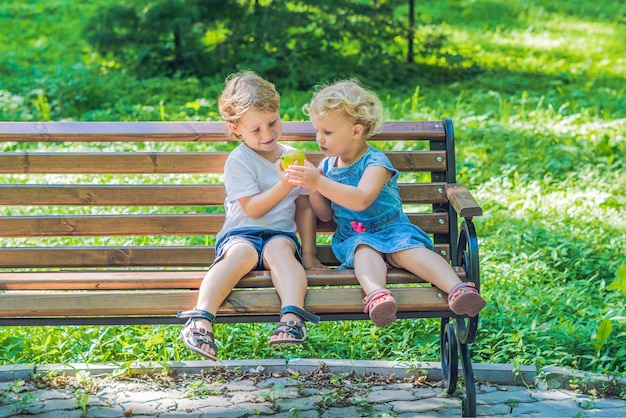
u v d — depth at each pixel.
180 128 4.08
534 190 7.09
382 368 4.25
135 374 4.21
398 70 11.97
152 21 11.50
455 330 3.88
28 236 4.03
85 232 4.03
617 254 5.90
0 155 4.00
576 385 4.12
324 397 3.89
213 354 3.34
